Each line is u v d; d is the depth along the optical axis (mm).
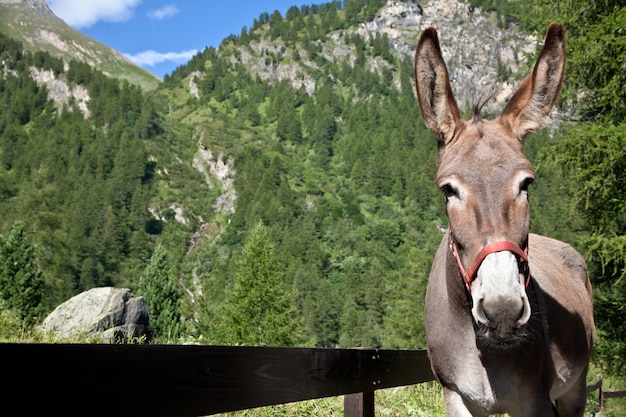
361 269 135125
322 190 194625
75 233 128500
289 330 33062
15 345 1688
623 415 14734
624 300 12711
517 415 3096
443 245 3645
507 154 2770
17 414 1688
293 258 130875
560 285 3863
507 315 2396
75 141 196125
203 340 9148
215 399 2562
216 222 181750
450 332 3145
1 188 115938
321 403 6371
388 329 49094
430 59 3020
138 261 137375
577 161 11953
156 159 197625
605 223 12297
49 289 47156
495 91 3281
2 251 31859
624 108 11852
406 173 192125
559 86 2977
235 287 34531
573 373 3715
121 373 2035
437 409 7617
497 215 2611
